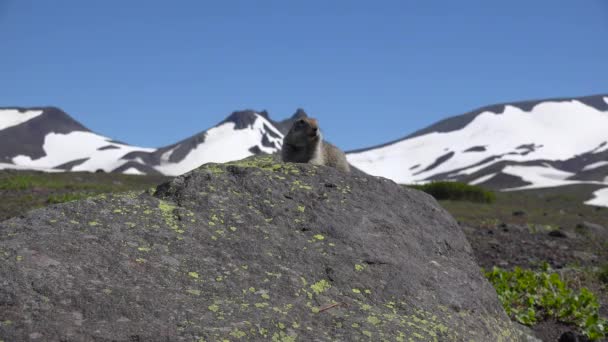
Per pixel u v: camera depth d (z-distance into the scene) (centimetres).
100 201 418
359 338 336
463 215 2566
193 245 390
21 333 283
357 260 418
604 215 3175
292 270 390
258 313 337
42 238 357
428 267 452
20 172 3272
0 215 1459
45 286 313
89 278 330
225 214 441
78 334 289
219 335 308
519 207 3425
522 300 808
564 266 1190
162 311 318
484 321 418
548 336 698
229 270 373
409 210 527
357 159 16212
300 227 446
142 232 388
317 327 340
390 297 392
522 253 1355
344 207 490
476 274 476
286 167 553
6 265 320
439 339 364
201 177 484
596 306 782
